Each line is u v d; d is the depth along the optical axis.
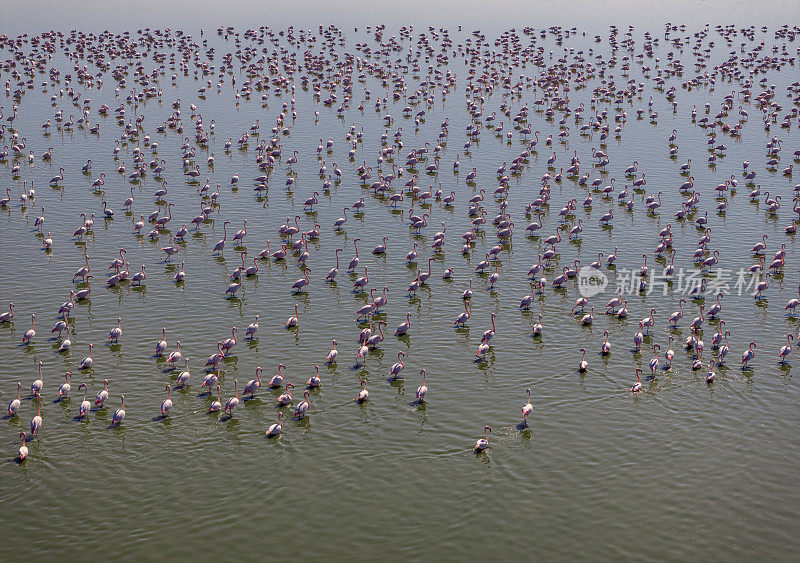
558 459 61.81
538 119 165.75
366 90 190.12
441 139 151.50
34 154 140.88
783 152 143.25
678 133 155.50
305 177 130.62
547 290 91.00
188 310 85.94
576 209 116.94
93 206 117.25
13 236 105.88
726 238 106.12
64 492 57.81
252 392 69.06
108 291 90.38
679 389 71.06
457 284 92.69
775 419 66.69
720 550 52.97
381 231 108.88
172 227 110.12
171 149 144.50
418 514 56.16
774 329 81.88
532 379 72.75
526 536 54.19
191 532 54.28
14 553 52.16
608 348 76.69
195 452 62.38
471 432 65.12
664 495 57.97
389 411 67.81
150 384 71.56
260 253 99.19
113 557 52.00
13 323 82.69
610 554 52.66
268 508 56.62
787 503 57.06
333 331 81.62
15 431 64.69
